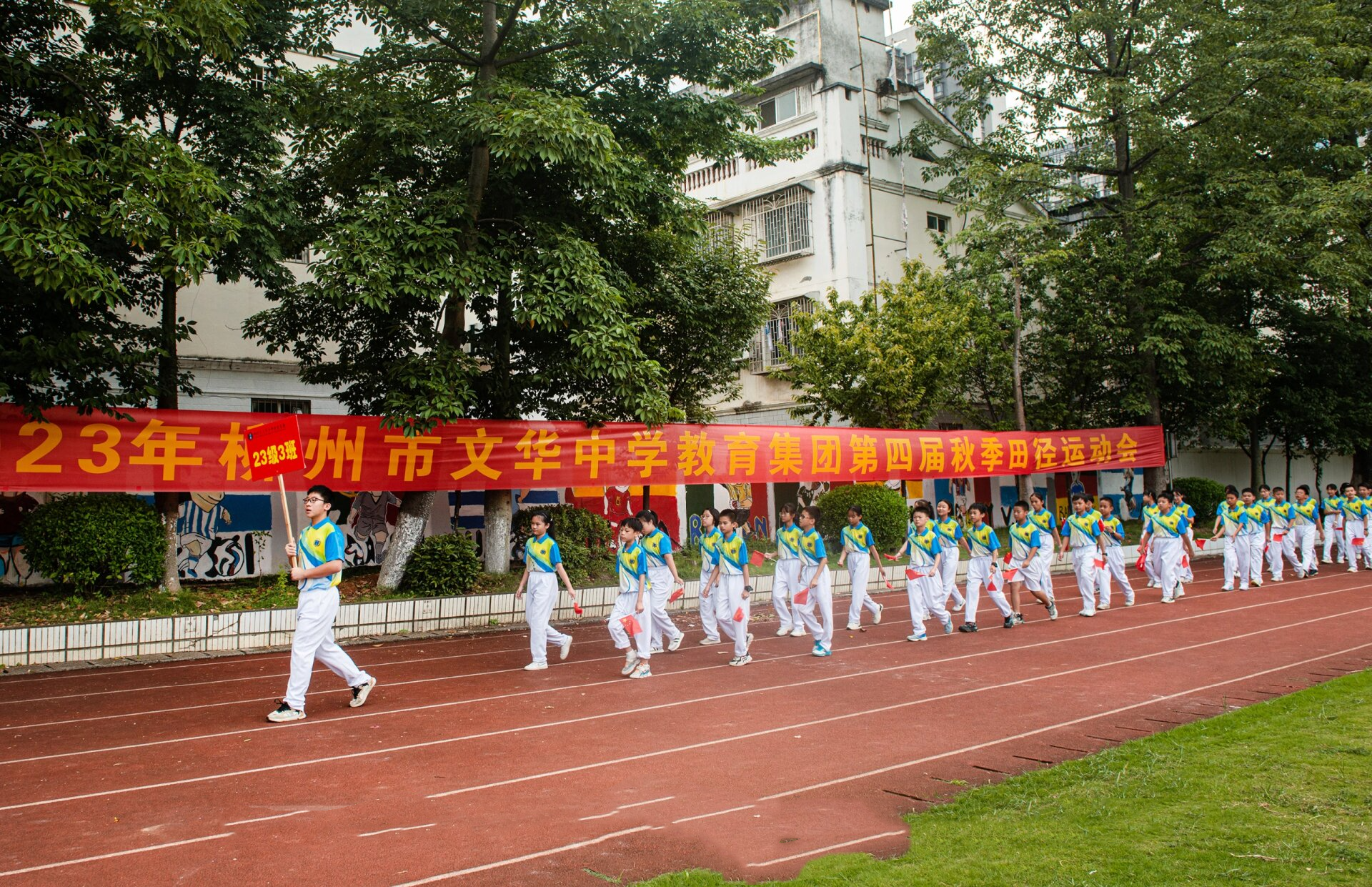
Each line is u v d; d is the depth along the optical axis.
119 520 10.55
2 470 9.77
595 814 5.15
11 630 9.26
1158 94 20.34
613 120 13.15
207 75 11.29
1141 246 19.78
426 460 12.11
